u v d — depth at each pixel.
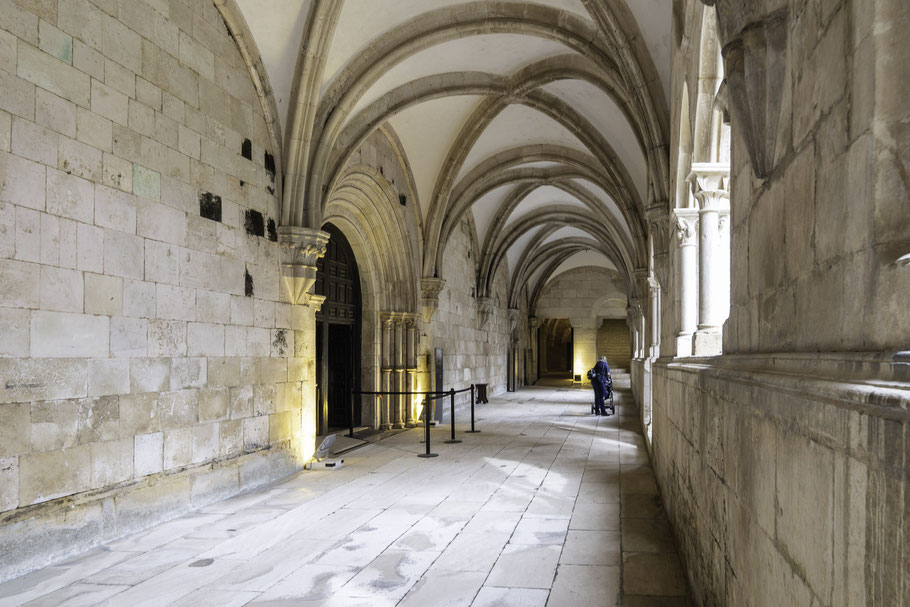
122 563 4.82
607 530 5.61
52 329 4.96
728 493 2.68
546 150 14.77
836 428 1.33
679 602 3.96
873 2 1.37
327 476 8.22
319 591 4.20
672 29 6.62
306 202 8.78
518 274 26.56
